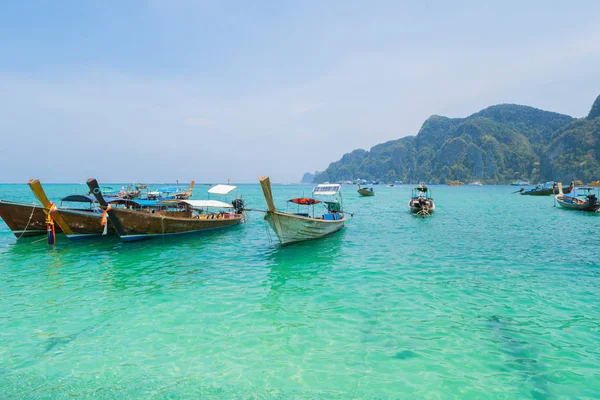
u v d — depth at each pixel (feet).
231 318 29.25
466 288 36.76
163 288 37.50
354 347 24.21
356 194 323.37
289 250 57.82
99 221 65.92
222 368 21.72
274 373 21.13
